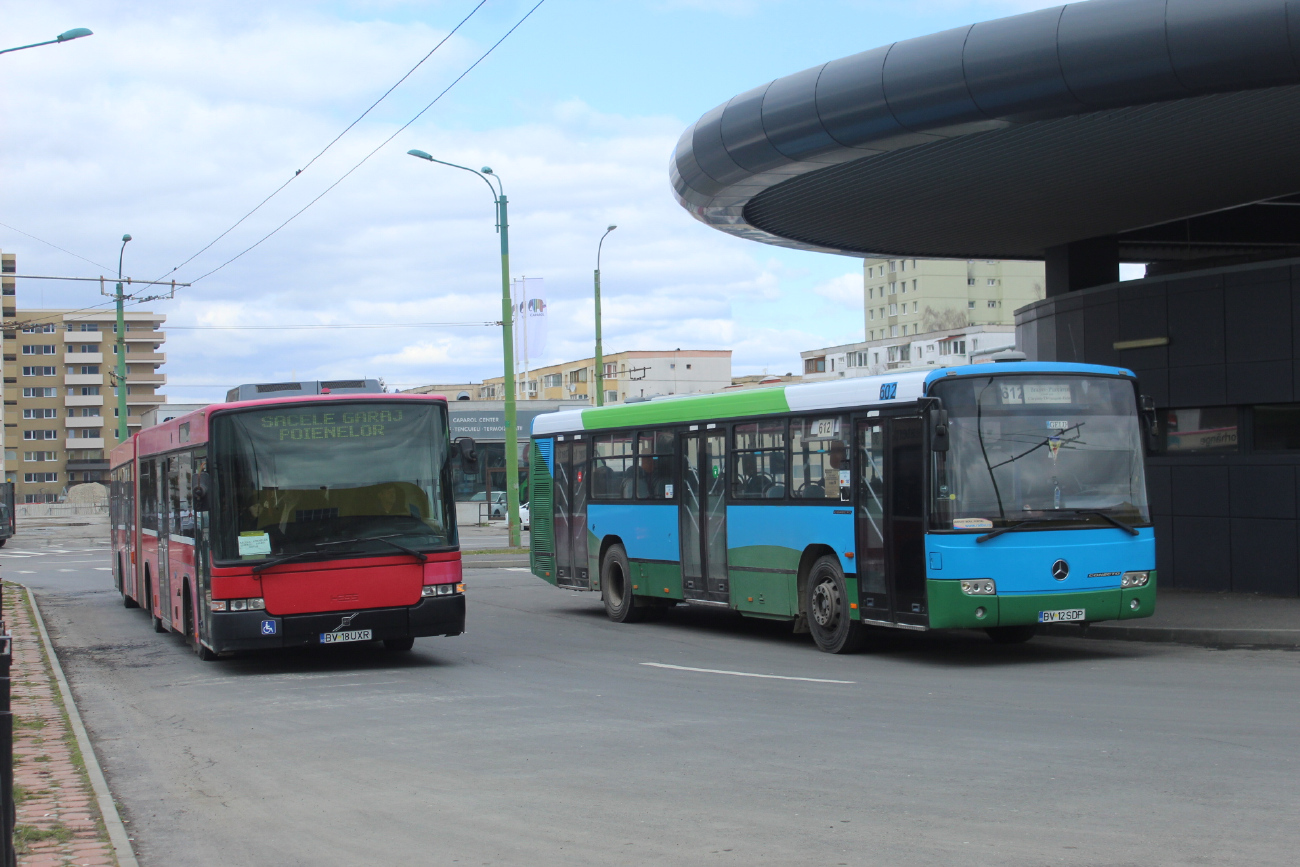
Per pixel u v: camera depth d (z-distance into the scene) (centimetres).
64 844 645
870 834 625
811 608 1493
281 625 1328
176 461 1625
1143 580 1345
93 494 9188
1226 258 2541
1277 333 1778
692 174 1831
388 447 1386
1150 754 791
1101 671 1230
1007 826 628
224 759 908
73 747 920
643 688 1193
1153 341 1948
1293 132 1550
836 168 1705
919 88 1459
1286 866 544
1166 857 562
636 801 720
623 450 1917
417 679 1300
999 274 12150
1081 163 1684
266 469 1349
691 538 1738
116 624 2012
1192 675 1174
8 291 12850
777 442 1557
